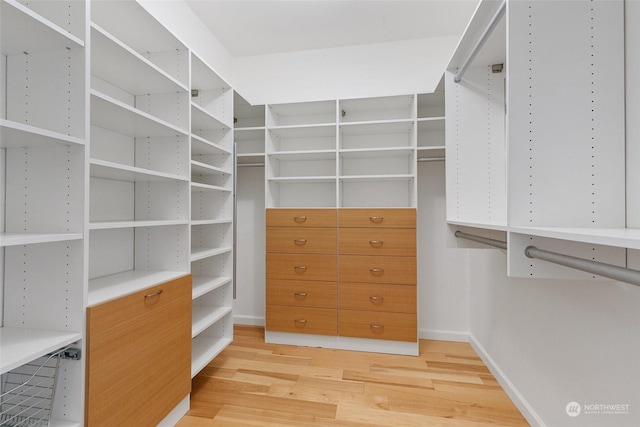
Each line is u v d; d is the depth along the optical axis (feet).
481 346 7.50
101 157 5.08
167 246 5.66
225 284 7.32
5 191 3.62
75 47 3.48
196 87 7.20
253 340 8.48
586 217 2.99
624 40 3.00
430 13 7.57
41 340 3.23
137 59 4.37
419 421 5.10
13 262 3.61
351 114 8.92
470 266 8.40
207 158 7.38
